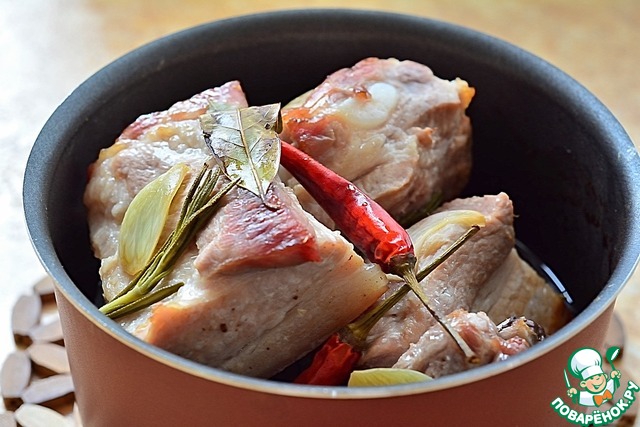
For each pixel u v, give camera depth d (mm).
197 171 402
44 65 629
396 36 480
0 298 506
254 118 405
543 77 458
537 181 482
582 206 458
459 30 475
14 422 443
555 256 486
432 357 375
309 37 480
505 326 387
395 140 434
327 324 392
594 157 442
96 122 443
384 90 438
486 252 426
